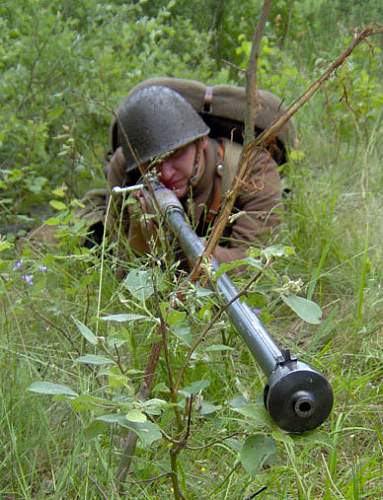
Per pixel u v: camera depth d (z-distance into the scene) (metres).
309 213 4.17
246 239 3.95
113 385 1.90
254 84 2.21
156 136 3.77
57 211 4.89
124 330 2.13
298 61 6.90
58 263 4.01
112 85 5.62
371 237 4.15
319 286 3.88
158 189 3.11
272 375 1.87
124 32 6.07
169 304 2.15
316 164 5.51
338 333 3.42
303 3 7.81
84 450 2.48
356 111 5.31
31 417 2.67
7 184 4.72
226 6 7.75
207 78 6.65
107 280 3.60
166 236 2.96
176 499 2.21
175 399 2.13
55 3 6.13
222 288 2.35
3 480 2.49
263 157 4.00
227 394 2.83
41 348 3.04
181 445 2.12
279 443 2.65
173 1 6.12
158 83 4.39
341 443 2.77
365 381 2.95
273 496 2.40
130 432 2.31
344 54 2.19
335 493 2.39
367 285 3.72
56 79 5.43
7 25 5.89
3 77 5.40
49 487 2.51
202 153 3.87
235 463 2.48
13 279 3.23
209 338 3.09
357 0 7.56
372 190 4.84
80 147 5.46
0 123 5.14
